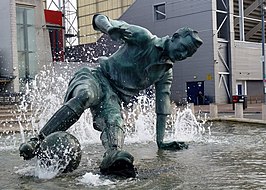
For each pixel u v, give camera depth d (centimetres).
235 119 1820
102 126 682
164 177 583
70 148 601
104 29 712
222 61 4400
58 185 541
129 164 580
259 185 529
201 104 4328
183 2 4434
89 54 4744
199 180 563
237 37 4709
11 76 2889
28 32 3086
